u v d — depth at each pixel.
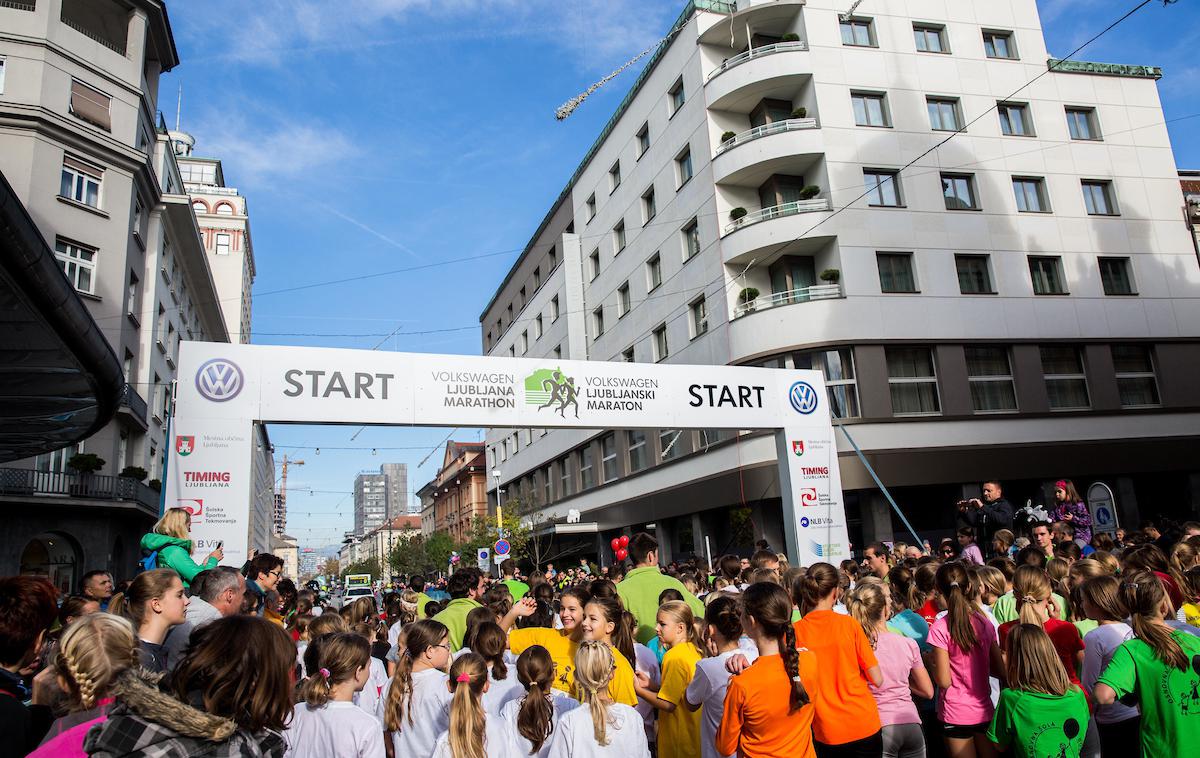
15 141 23.56
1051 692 4.31
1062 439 24.62
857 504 23.53
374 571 112.62
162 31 29.16
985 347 24.94
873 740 4.66
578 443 38.19
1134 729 4.95
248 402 12.71
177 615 4.29
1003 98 27.16
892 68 26.25
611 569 10.33
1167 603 4.57
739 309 25.27
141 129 27.77
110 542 24.47
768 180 26.47
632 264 33.50
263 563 7.57
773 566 8.17
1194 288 27.45
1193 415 26.09
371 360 13.60
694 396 15.73
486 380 14.26
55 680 3.71
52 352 9.35
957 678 5.32
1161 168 28.31
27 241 7.10
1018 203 26.58
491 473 53.09
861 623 5.45
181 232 32.44
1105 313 26.23
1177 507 25.91
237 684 2.53
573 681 5.44
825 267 24.81
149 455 28.92
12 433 12.95
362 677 4.39
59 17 25.12
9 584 3.58
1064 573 7.10
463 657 4.46
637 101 33.34
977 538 12.84
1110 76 28.64
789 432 16.44
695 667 5.10
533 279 47.09
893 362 24.03
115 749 2.39
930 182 25.59
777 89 26.19
